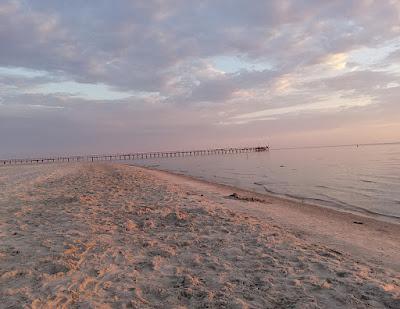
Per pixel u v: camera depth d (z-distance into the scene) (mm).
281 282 4930
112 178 22250
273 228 8742
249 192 18688
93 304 4078
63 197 12555
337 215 11984
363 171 29859
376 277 5223
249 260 5922
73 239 6742
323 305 4203
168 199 12961
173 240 7074
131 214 9617
